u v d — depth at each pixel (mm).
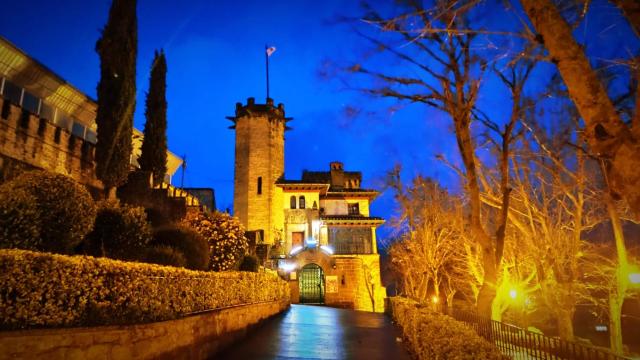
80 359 6750
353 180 53906
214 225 18922
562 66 4293
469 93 10992
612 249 21172
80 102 23984
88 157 21953
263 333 16375
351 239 44031
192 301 11281
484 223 24047
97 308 7523
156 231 14625
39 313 6477
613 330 18203
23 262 6340
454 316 15680
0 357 5617
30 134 18031
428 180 30547
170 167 36938
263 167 47844
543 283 19391
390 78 11219
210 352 11711
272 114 49656
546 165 17188
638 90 3973
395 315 22375
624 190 3936
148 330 8500
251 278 17344
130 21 22234
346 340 15258
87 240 11695
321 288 41250
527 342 8586
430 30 6340
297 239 44188
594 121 4094
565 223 19891
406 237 34156
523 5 4633
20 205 8195
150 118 27688
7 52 18656
